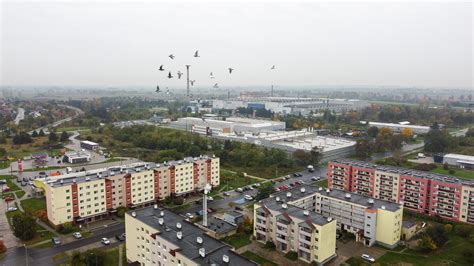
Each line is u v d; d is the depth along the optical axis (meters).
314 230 106.25
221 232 124.00
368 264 108.06
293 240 112.69
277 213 116.81
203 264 80.56
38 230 129.75
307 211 113.44
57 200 129.88
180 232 92.50
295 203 128.50
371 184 164.12
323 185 189.75
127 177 148.12
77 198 135.00
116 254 113.31
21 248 116.19
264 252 114.88
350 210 127.31
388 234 119.38
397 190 156.25
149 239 99.75
